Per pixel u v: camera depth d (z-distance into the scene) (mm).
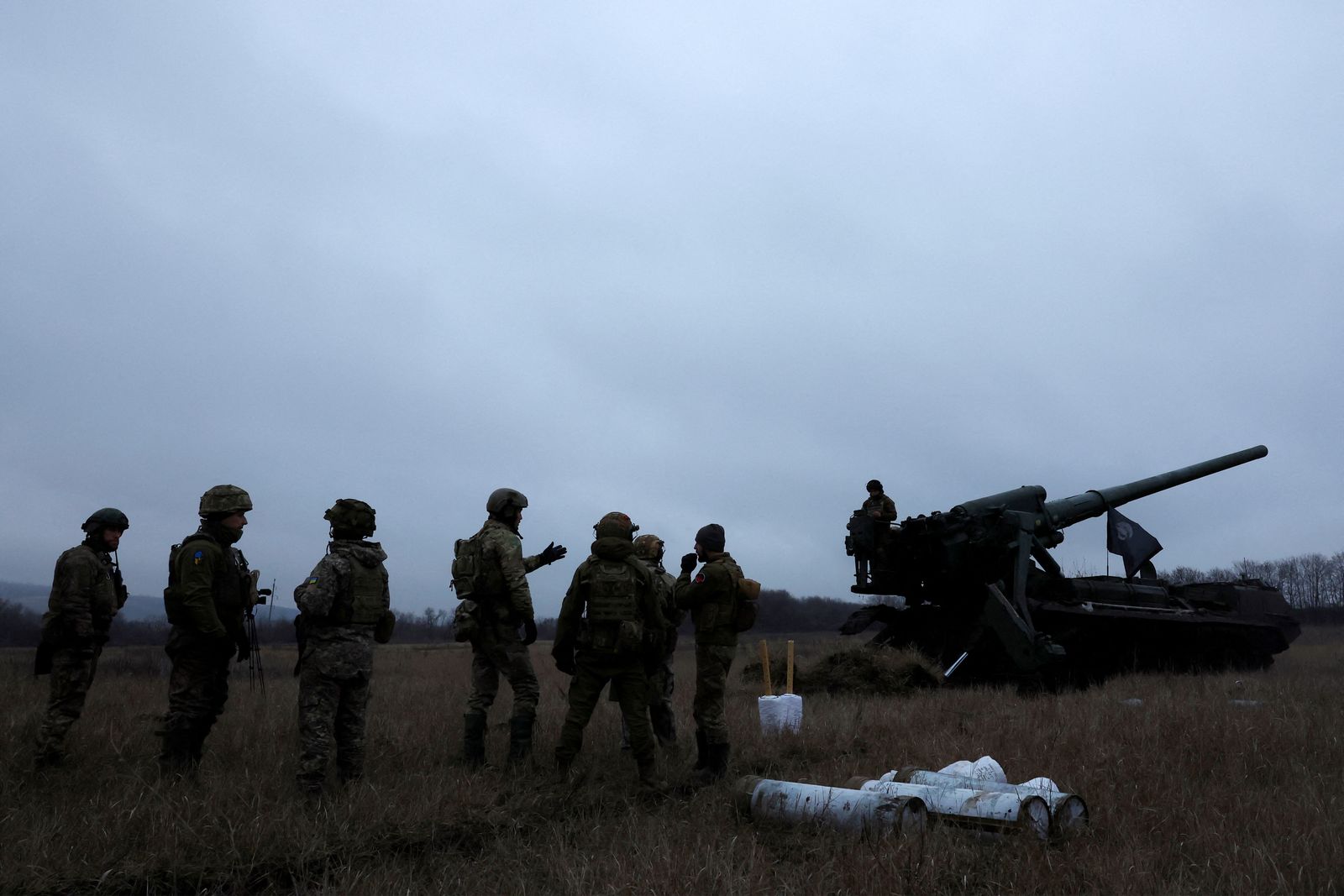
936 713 10039
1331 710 9078
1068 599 15305
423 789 5859
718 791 6230
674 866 4340
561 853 4719
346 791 5777
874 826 4852
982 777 5836
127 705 10336
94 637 6922
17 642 62094
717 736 6715
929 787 5277
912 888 4082
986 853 4582
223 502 6336
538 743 7602
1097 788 5723
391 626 6367
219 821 5031
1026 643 13773
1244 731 7262
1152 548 17297
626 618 6285
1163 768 6250
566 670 6660
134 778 5910
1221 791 5602
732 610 6844
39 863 4375
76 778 6203
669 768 7094
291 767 6676
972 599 15031
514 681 6992
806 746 7930
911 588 15602
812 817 5133
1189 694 11375
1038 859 4332
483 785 6113
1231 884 4055
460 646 42938
